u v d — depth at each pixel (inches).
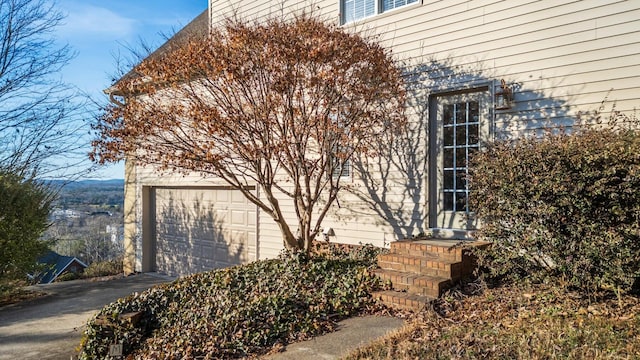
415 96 304.5
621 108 224.7
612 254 181.2
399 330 189.3
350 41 267.1
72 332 276.4
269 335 205.6
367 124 291.7
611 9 229.0
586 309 187.3
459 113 288.5
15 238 381.1
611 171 179.3
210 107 269.0
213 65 261.3
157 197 518.3
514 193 203.6
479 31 275.3
